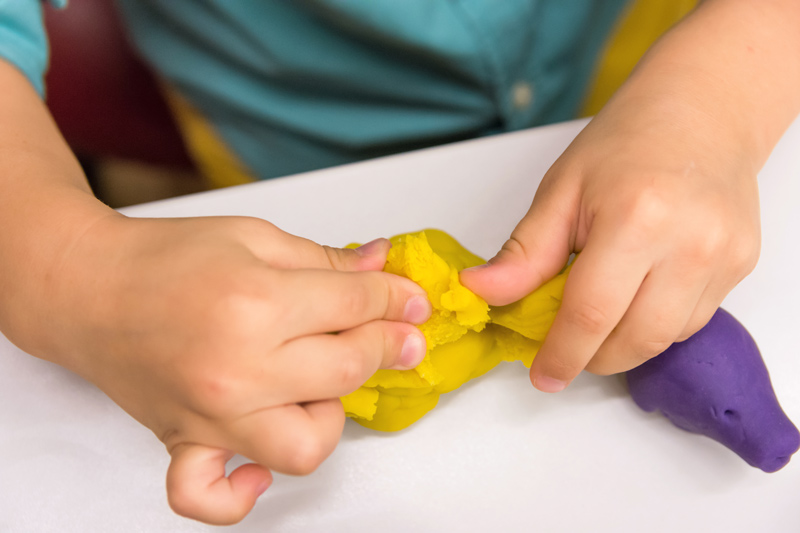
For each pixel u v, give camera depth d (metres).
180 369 0.26
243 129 0.48
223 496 0.27
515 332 0.31
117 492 0.31
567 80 0.46
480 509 0.30
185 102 0.48
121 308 0.27
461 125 0.45
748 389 0.30
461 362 0.31
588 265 0.28
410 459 0.31
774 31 0.33
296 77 0.44
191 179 0.54
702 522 0.30
